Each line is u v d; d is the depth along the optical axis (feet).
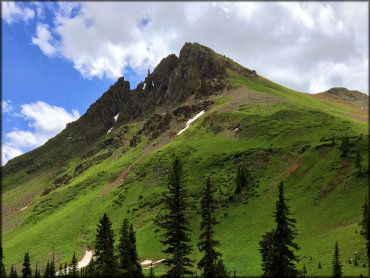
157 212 376.68
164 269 255.50
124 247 187.11
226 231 299.38
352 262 192.03
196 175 425.28
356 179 302.25
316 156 378.12
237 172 396.37
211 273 127.95
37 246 392.47
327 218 269.23
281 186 131.95
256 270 214.28
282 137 463.42
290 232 126.82
